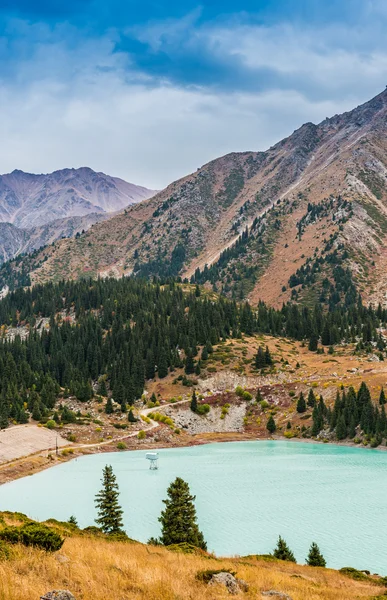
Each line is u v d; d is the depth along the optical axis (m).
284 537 72.94
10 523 45.03
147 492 100.06
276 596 30.28
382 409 156.38
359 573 48.88
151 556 37.25
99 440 159.50
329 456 140.25
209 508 88.25
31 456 133.88
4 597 21.81
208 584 29.30
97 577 26.80
